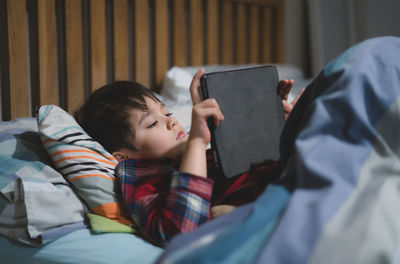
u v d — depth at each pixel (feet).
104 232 2.72
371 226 1.75
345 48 8.66
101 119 3.39
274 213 1.95
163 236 2.50
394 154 2.19
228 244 1.77
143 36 5.54
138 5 5.44
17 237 2.76
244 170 2.78
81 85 4.86
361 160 2.10
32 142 3.35
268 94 3.05
